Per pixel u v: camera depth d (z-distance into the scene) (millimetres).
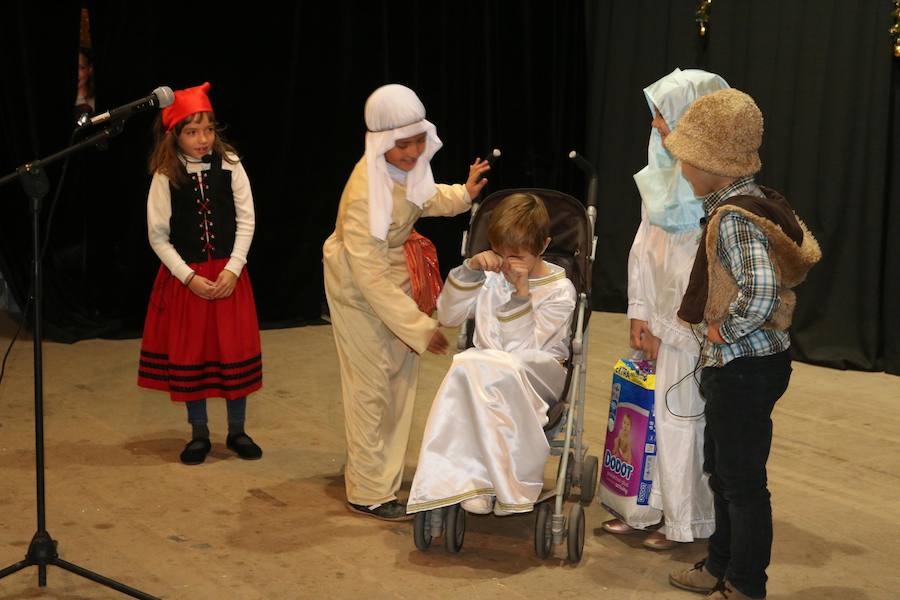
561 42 7184
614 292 7059
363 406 3395
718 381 2635
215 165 3859
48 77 5441
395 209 3273
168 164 3787
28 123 5441
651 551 3238
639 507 3262
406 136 3158
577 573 3057
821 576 3064
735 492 2670
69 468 3768
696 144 2605
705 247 2600
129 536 3203
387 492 3430
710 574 2906
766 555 2686
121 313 5836
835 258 5680
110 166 5668
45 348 5438
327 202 6414
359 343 3371
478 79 6965
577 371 3260
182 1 5664
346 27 6293
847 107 5566
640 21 6809
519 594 2900
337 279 3361
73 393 4695
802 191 5820
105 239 5750
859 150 5531
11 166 5461
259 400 4730
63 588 2846
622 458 3320
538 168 7328
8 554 3023
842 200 5621
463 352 3049
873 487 3830
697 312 2627
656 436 3174
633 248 3238
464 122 6969
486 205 3424
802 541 3320
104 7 5461
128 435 4172
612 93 7000
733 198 2584
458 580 2980
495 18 6977
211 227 3840
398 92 3166
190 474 3768
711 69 6379
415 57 6656
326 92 6301
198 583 2900
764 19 5984
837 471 3994
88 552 3074
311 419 4488
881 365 5609
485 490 2980
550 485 3768
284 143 6141
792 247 2533
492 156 3537
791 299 2656
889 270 5508
